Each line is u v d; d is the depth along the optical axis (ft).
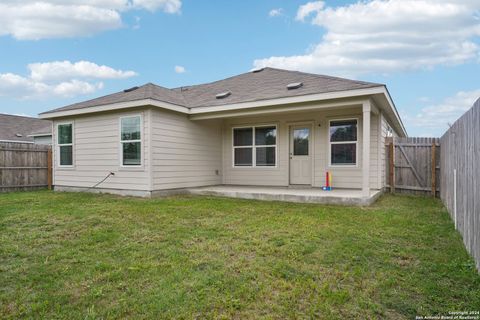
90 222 16.56
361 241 12.98
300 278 9.36
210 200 24.84
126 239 13.51
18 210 19.84
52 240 13.38
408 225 15.81
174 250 12.00
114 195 27.91
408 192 29.86
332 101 23.85
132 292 8.54
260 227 15.44
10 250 12.01
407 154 29.99
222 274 9.64
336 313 7.45
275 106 26.40
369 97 22.48
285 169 31.76
